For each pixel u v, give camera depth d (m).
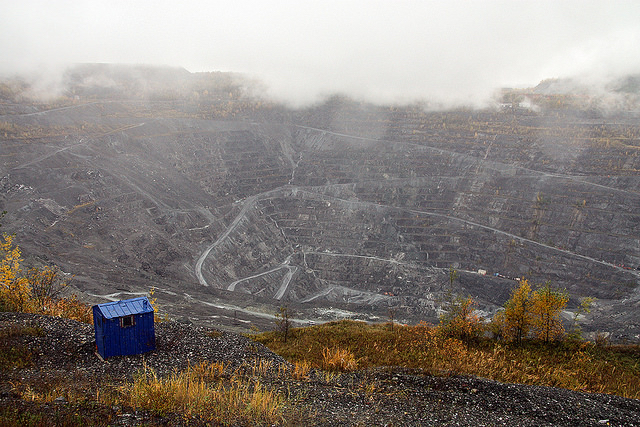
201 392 18.86
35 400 16.20
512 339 42.00
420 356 31.44
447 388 22.58
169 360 24.23
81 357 23.39
